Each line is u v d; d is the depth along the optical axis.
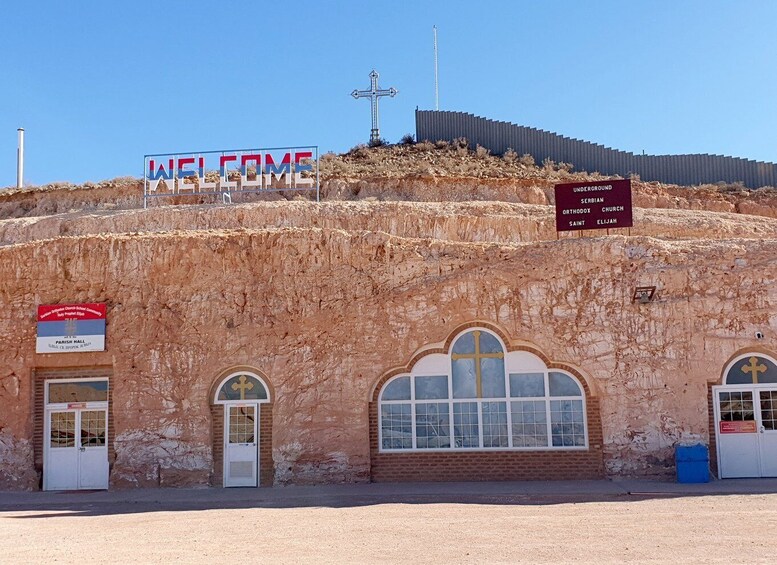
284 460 19.39
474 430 19.42
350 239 20.25
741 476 18.52
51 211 37.50
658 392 18.69
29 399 20.61
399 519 13.47
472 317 19.56
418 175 35.38
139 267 20.78
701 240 20.12
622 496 15.73
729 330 18.78
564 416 19.19
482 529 12.27
